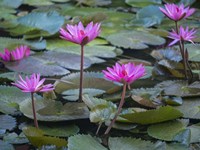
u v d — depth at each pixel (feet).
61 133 11.48
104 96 12.62
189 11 13.52
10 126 11.67
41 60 13.93
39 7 18.49
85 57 14.33
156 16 16.84
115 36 15.49
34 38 15.37
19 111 12.10
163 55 14.32
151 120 11.67
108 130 11.49
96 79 13.14
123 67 11.29
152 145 11.03
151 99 12.47
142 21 16.67
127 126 11.69
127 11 18.29
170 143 11.28
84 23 15.89
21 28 16.08
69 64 13.91
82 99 12.20
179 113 11.64
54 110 11.94
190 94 12.56
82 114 11.87
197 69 13.79
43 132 11.40
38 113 11.84
